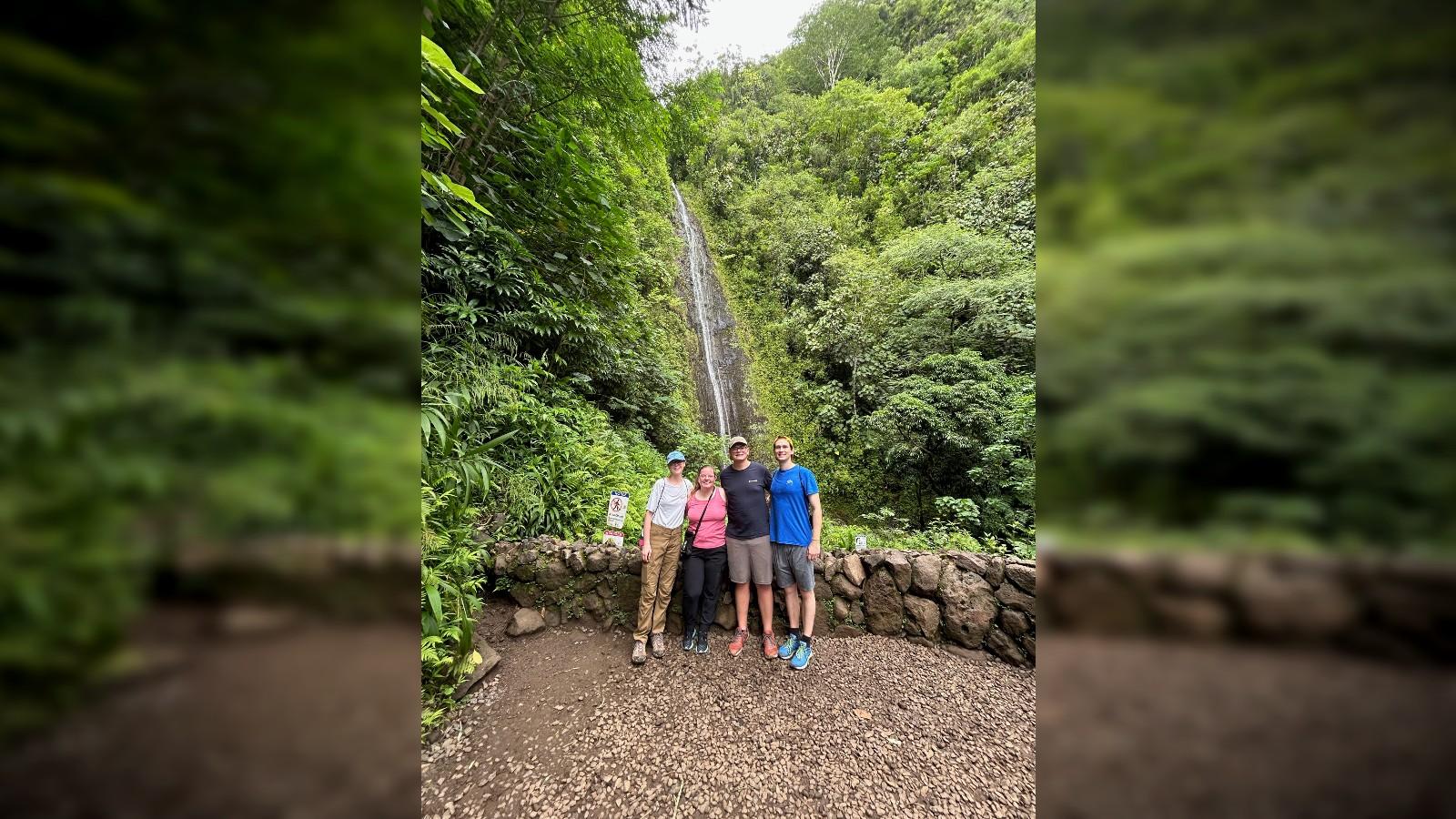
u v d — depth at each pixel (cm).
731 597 332
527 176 491
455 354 371
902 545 538
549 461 402
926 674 283
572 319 509
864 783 209
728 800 199
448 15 360
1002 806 200
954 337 779
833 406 969
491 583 337
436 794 199
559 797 198
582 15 444
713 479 312
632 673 277
